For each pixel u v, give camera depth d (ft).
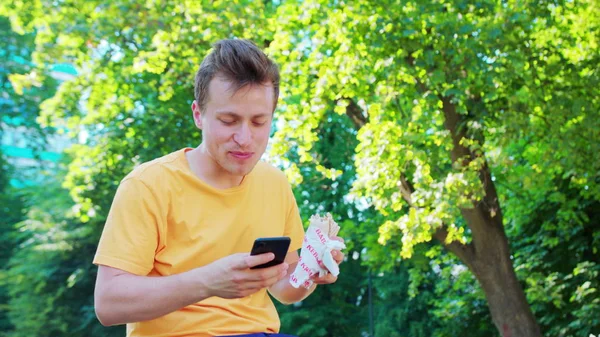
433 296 66.03
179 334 7.26
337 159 60.49
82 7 38.78
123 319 6.84
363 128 33.68
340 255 7.67
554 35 36.78
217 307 7.49
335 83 33.83
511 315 36.60
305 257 7.59
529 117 33.99
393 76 32.32
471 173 31.73
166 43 36.04
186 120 49.37
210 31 35.91
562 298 48.24
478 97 33.88
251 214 7.86
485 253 36.94
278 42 35.81
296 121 36.09
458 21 31.01
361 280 73.36
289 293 8.50
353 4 33.32
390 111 34.19
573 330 47.73
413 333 67.56
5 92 77.25
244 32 36.04
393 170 33.30
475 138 33.86
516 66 30.48
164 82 40.11
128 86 43.68
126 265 7.03
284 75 35.70
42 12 39.22
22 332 67.56
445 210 31.78
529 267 47.65
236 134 7.10
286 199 8.45
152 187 7.35
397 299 70.33
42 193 72.64
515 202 45.47
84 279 68.90
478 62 30.40
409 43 31.58
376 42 31.48
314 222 7.73
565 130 33.60
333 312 70.69
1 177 77.82
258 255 6.59
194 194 7.56
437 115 33.76
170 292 6.70
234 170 7.25
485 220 36.83
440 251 50.60
